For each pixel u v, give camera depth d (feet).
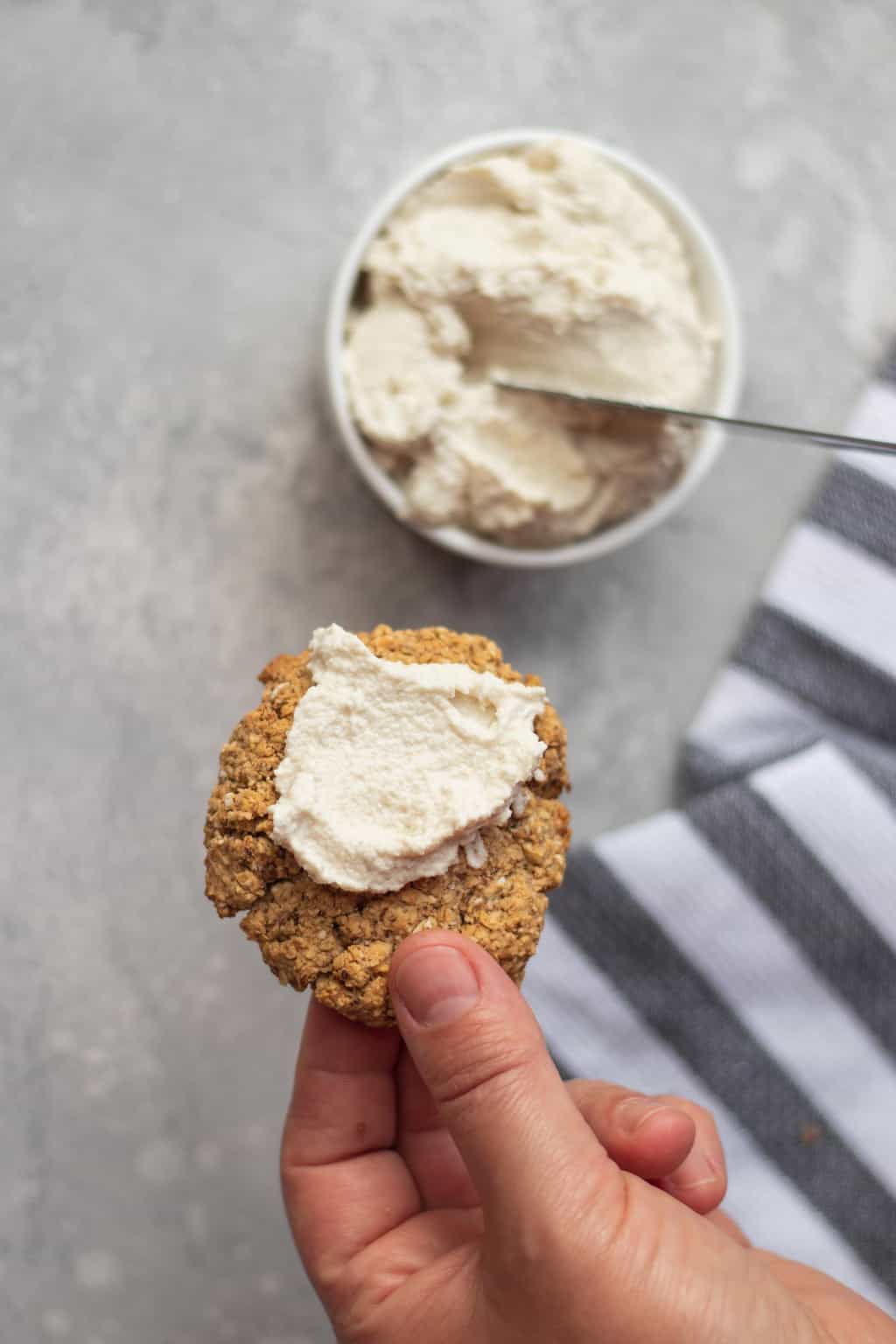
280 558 1.34
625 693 1.36
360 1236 1.09
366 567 1.34
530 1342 0.92
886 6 1.37
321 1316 1.31
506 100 1.35
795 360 1.37
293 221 1.33
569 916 1.31
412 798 0.94
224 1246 1.31
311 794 0.94
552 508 1.23
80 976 1.32
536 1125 0.91
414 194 1.22
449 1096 0.92
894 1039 1.31
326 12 1.33
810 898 1.31
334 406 1.22
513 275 1.19
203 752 1.33
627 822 1.36
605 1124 1.04
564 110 1.35
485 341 1.23
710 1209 1.09
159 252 1.33
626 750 1.36
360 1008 0.94
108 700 1.32
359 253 1.21
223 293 1.33
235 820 0.95
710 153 1.36
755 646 1.34
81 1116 1.31
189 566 1.33
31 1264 1.30
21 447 1.32
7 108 1.32
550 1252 0.90
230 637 1.33
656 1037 1.31
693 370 1.22
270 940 0.96
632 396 1.21
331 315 1.21
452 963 0.91
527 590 1.35
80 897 1.32
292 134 1.33
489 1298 0.94
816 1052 1.31
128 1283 1.31
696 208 1.36
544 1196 0.90
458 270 1.19
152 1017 1.32
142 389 1.33
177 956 1.32
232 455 1.33
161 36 1.32
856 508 1.34
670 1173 1.07
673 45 1.36
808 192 1.37
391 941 0.94
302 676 0.99
